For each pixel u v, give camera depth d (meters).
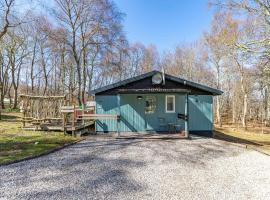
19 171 5.89
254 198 4.50
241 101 29.30
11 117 20.25
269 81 14.95
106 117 12.61
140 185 5.09
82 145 9.51
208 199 4.41
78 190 4.71
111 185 5.04
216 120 31.12
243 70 23.59
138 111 13.20
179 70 37.09
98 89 12.83
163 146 9.54
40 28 24.22
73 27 23.38
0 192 4.54
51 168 6.20
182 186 5.08
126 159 7.32
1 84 27.81
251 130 23.31
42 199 4.25
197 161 7.36
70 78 29.19
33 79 32.09
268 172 6.31
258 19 12.41
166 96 13.27
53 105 12.94
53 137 10.80
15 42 26.39
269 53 11.99
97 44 24.77
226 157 8.06
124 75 38.34
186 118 11.69
